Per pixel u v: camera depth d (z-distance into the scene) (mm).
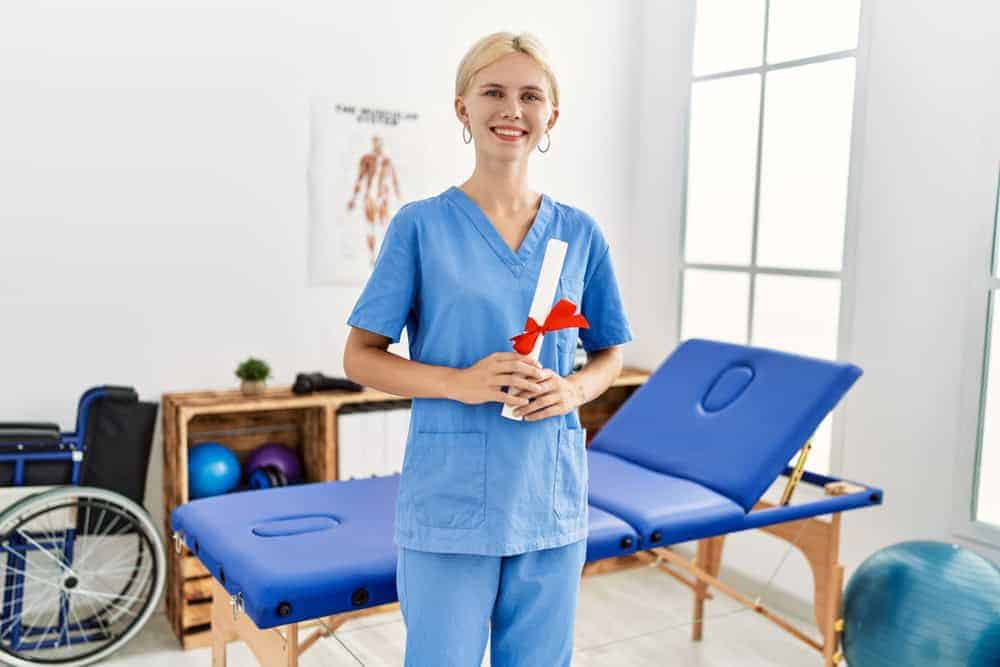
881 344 3078
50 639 2951
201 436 3344
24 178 3037
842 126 3244
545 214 1652
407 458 1592
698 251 3863
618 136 4086
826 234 3320
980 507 2838
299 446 3523
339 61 3459
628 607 3422
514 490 1556
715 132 3754
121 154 3160
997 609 2297
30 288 3076
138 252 3215
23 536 2756
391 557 1910
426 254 1580
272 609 1762
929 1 2900
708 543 3098
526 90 1542
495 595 1592
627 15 4051
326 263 3510
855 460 3170
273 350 3461
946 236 2869
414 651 1576
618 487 2488
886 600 2426
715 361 2893
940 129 2877
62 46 3043
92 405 2912
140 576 3180
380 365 1576
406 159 3609
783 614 3387
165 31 3180
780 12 3457
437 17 3621
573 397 1582
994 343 2777
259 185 3373
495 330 1570
